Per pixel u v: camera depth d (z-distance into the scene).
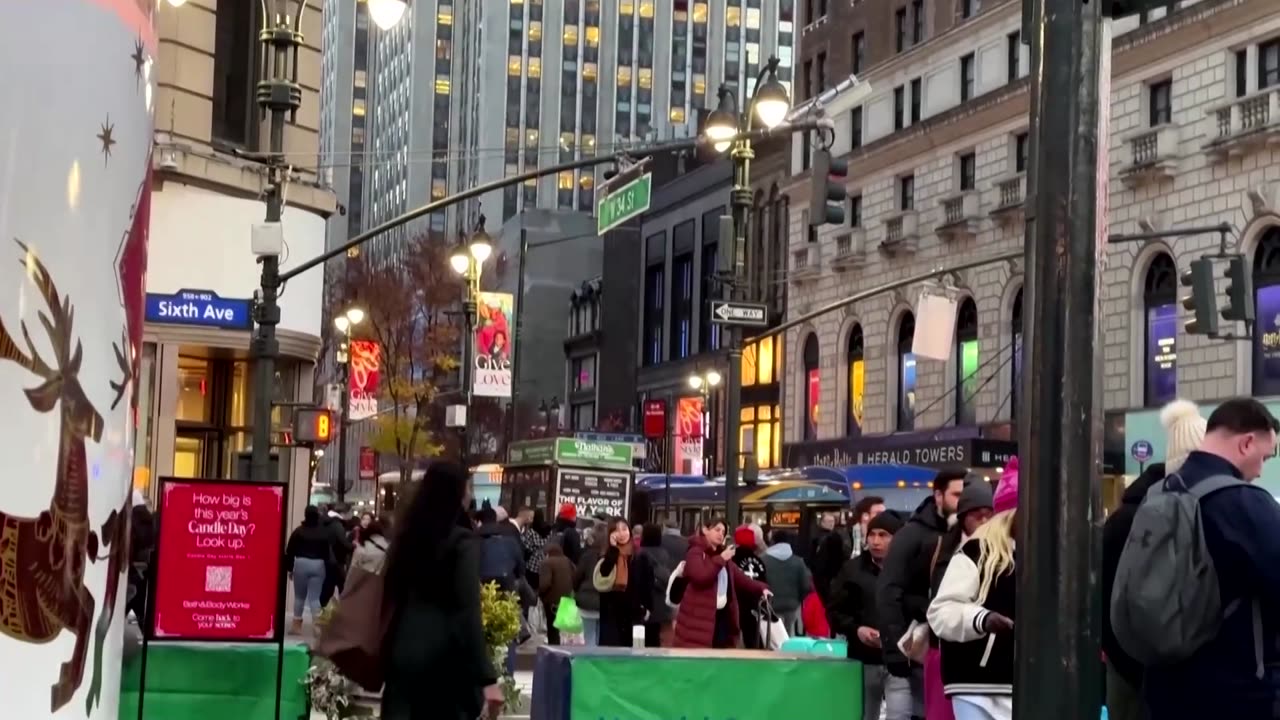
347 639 7.01
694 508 42.50
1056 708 4.09
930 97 48.88
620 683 8.06
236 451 26.92
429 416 66.06
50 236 3.35
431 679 6.97
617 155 19.42
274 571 9.96
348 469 97.75
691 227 73.12
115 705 3.80
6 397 3.23
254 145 27.03
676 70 155.38
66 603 3.43
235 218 26.27
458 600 7.00
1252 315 21.88
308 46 28.39
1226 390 35.53
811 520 34.09
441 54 168.50
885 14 52.19
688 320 72.94
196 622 9.81
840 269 53.28
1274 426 5.14
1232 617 4.67
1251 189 34.97
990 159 45.25
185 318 25.39
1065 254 4.25
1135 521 4.82
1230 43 35.97
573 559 23.25
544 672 8.66
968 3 47.78
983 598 6.57
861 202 52.66
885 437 47.97
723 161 69.25
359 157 192.38
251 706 9.95
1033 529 4.20
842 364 53.25
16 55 3.26
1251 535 4.60
